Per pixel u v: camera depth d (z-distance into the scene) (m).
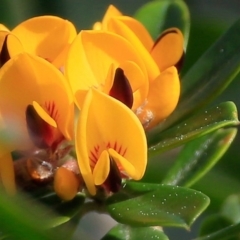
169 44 0.22
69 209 0.21
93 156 0.21
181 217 0.20
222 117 0.22
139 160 0.21
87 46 0.21
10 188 0.21
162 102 0.22
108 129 0.21
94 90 0.21
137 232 0.22
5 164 0.21
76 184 0.21
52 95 0.21
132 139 0.21
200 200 0.21
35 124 0.21
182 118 0.22
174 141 0.22
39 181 0.21
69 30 0.22
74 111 0.21
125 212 0.21
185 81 0.23
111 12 0.23
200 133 0.22
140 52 0.22
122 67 0.21
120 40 0.21
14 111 0.21
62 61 0.22
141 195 0.21
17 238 0.19
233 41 0.23
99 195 0.21
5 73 0.21
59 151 0.21
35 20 0.22
